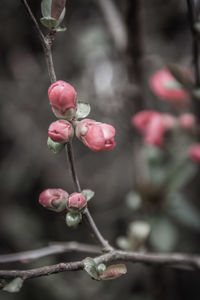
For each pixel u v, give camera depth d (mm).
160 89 412
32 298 456
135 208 407
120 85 470
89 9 560
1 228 533
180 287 492
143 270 475
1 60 578
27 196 567
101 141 280
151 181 413
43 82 566
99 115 492
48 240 529
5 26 559
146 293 459
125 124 453
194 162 412
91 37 524
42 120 574
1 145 598
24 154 575
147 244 417
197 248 471
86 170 577
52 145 281
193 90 352
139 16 400
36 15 531
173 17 548
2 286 268
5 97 570
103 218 520
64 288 466
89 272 272
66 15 546
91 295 466
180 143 415
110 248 297
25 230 531
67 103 280
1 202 552
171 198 411
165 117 412
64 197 288
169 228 407
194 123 412
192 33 335
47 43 278
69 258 500
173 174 409
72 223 284
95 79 531
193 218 415
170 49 534
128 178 555
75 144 573
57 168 575
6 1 548
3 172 569
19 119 574
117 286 479
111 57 524
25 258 315
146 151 421
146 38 538
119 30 441
